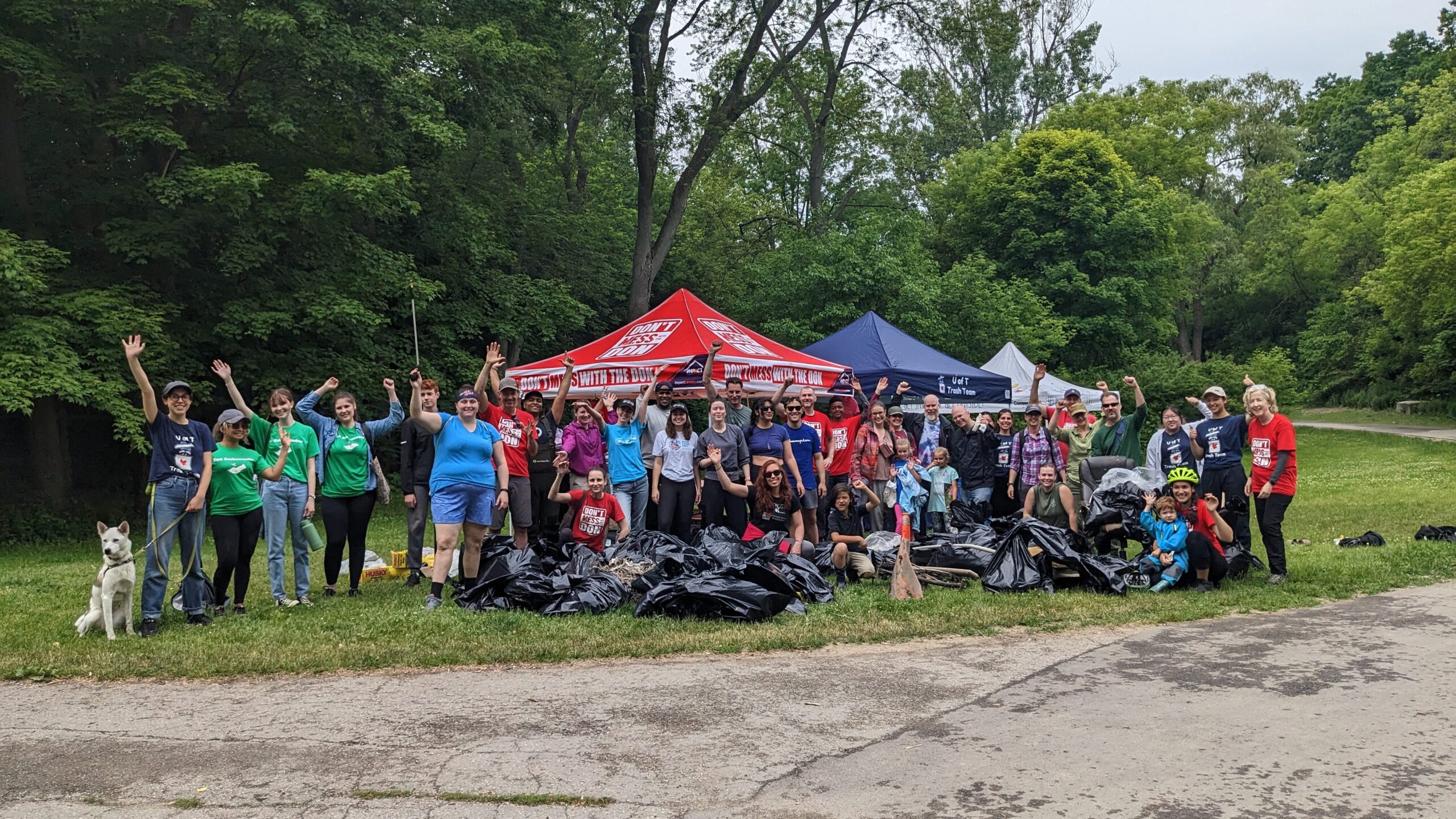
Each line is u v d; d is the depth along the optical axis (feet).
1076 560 28.84
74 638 23.31
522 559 27.37
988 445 40.68
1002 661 21.01
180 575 36.29
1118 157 144.66
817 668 20.51
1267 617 25.32
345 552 41.06
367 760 14.99
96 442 75.61
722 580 25.46
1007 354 71.97
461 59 66.39
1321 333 198.90
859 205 142.20
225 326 59.57
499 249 82.28
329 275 65.05
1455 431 134.82
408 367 73.87
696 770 14.56
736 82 99.04
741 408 36.73
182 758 15.14
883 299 96.94
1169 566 28.81
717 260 122.93
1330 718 16.89
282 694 18.65
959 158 159.33
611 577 26.86
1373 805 13.16
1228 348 226.58
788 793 13.69
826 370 44.29
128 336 52.85
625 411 33.58
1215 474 32.09
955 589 29.81
